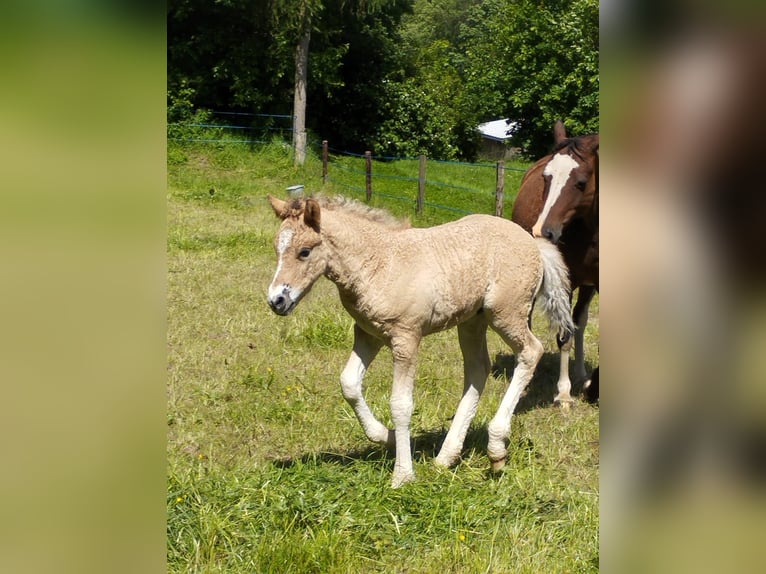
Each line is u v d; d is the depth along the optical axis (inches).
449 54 1651.1
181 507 149.7
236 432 201.2
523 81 944.3
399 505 158.7
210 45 931.3
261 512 151.0
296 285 164.9
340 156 908.6
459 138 1247.5
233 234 459.5
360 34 1031.0
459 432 186.4
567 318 197.8
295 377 240.8
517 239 188.2
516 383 189.5
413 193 718.5
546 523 153.6
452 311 177.2
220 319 296.0
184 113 890.7
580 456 195.5
